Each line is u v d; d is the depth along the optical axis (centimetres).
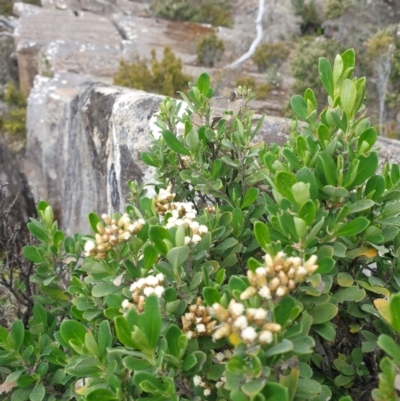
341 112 35
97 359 31
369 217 34
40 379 41
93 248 32
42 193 178
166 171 47
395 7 276
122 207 69
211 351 30
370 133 32
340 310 36
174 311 30
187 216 35
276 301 25
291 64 212
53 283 50
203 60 276
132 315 25
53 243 48
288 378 25
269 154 35
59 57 259
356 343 36
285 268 25
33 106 208
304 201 28
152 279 30
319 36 293
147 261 32
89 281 37
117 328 25
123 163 70
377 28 247
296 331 25
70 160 111
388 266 35
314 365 36
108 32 312
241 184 43
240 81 229
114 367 29
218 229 37
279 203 33
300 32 314
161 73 218
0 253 79
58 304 51
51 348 41
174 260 30
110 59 269
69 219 111
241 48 302
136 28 323
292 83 235
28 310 59
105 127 82
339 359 33
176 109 49
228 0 391
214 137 43
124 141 71
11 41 307
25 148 236
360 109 34
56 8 360
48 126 179
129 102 75
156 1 377
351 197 34
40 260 48
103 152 82
